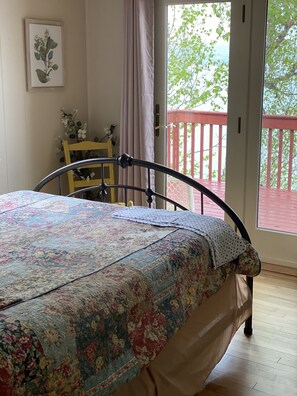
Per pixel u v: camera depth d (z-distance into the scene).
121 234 2.51
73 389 1.68
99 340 1.80
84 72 4.74
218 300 2.64
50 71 4.40
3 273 2.05
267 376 2.68
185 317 2.22
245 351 2.91
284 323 3.21
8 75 4.07
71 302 1.80
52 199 3.17
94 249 2.31
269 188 4.09
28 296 1.83
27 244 2.40
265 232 4.13
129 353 1.91
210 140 4.28
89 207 3.00
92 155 4.74
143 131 4.32
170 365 2.25
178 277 2.24
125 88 4.34
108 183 4.68
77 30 4.61
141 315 2.00
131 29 4.21
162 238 2.44
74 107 4.70
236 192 4.20
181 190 4.51
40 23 4.24
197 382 2.45
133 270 2.08
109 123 4.75
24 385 1.54
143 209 2.95
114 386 1.82
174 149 4.46
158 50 4.32
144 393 2.11
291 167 3.98
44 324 1.67
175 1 4.15
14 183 4.25
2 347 1.54
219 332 2.63
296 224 4.05
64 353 1.67
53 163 4.58
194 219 2.70
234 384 2.62
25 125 4.28
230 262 2.69
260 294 3.61
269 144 4.03
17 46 4.12
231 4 3.94
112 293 1.92
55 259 2.20
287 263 4.08
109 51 4.60
